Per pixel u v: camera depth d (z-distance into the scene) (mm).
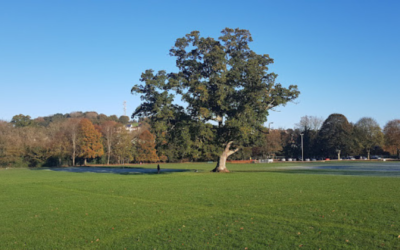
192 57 54938
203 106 51844
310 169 62531
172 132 53031
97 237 14070
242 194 24844
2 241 13766
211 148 51812
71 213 18922
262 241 12781
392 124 117438
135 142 117938
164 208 19797
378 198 21500
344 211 17562
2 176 56188
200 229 14781
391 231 13578
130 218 17281
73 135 104688
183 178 42062
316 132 131750
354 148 120312
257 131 53656
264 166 81500
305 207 18969
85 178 45469
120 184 34875
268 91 52781
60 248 12797
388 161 105125
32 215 18672
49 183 37531
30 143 103625
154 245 12805
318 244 12227
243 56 54812
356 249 11609
